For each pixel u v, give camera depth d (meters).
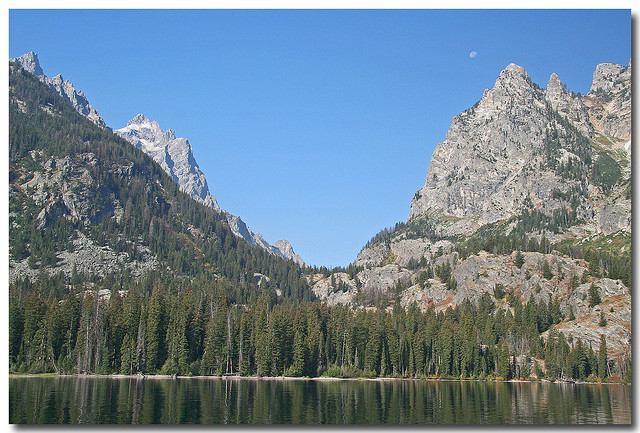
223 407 149.62
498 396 196.88
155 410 141.38
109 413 135.75
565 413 156.75
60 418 128.12
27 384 187.75
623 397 197.50
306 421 134.50
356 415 145.38
